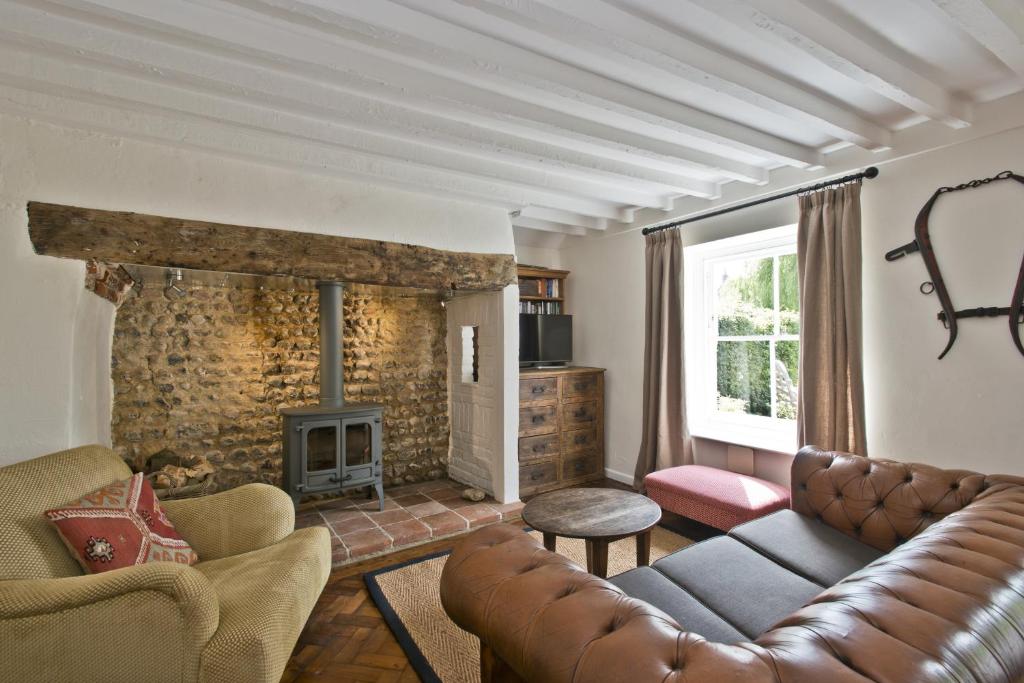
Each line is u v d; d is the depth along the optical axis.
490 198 3.34
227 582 1.74
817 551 1.91
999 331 2.36
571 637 0.91
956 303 2.49
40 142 2.21
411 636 2.13
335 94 2.16
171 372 3.29
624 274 4.40
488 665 1.17
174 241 2.47
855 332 2.76
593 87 2.09
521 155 2.78
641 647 0.83
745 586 1.67
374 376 4.11
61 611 1.37
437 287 3.33
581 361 4.86
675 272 3.81
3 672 1.35
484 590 1.14
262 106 2.18
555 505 2.46
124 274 2.75
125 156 2.37
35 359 2.20
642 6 1.66
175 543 1.92
